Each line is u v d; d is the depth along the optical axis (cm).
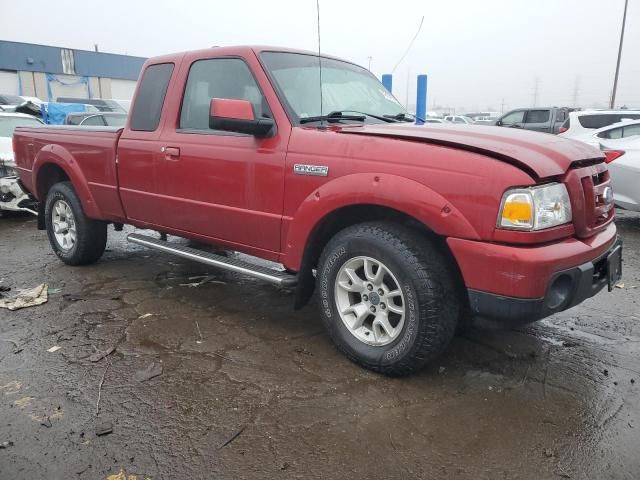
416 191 274
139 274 505
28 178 558
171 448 245
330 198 304
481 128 324
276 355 338
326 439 252
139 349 345
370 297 310
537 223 256
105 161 455
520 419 269
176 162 392
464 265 267
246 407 278
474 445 248
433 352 288
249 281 488
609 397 290
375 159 292
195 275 503
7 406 277
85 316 399
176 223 412
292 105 347
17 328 376
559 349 349
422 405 281
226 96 377
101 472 229
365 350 312
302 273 336
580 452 244
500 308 261
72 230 519
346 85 404
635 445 249
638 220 797
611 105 2872
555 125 1709
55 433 255
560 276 262
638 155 679
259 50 369
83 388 296
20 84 3862
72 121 1131
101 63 4291
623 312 417
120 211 459
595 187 300
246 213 354
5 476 226
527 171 257
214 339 361
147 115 427
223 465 234
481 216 260
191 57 402
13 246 620
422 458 239
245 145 351
